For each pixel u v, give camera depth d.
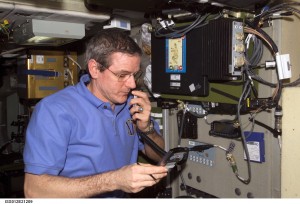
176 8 1.13
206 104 1.33
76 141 1.15
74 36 1.38
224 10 1.11
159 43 1.39
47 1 1.18
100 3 1.16
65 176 1.12
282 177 1.00
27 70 1.88
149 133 1.38
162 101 1.54
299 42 1.21
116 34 1.13
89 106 1.19
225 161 1.32
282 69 1.07
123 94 1.17
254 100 1.13
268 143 1.17
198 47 1.20
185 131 1.46
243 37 1.11
